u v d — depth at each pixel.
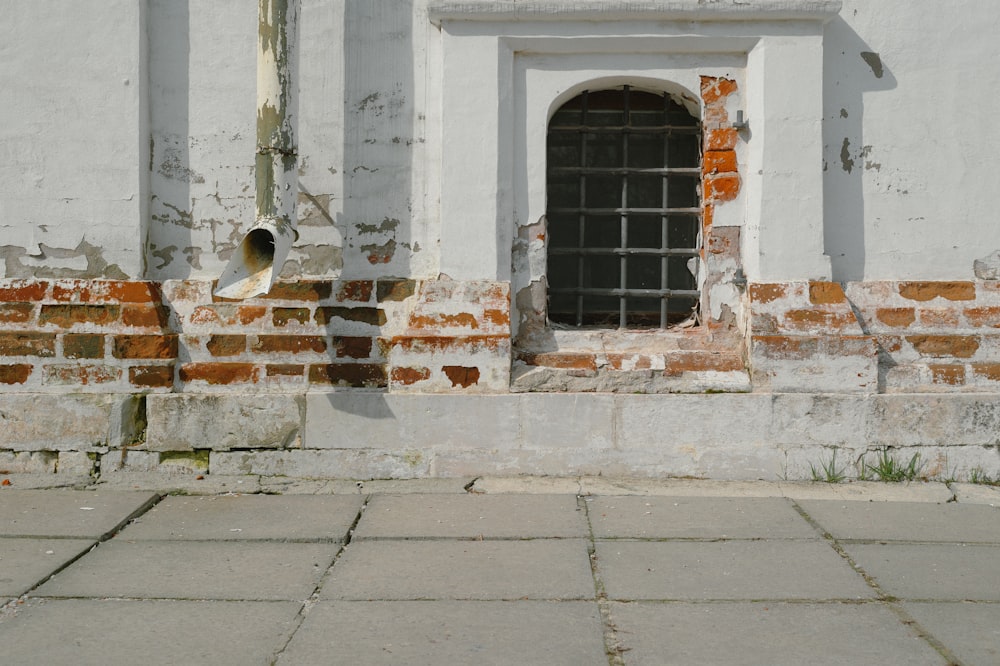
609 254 6.38
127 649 3.58
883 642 3.62
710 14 5.97
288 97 5.84
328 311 6.11
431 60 6.15
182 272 6.22
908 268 6.10
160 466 5.95
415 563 4.55
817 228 5.99
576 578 4.33
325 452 5.93
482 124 6.06
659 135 6.44
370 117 6.16
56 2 6.08
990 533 4.98
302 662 3.46
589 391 5.94
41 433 5.95
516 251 6.19
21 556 4.62
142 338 5.96
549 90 6.14
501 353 5.89
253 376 6.02
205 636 3.69
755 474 5.82
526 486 5.73
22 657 3.50
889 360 5.99
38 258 6.11
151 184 6.21
